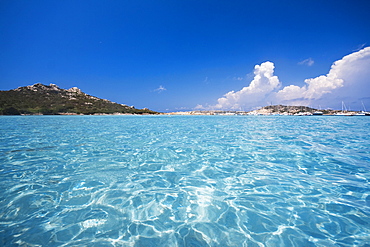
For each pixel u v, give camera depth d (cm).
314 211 269
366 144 732
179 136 974
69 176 402
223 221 249
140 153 599
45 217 254
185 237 219
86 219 251
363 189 335
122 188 345
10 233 223
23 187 346
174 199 305
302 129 1325
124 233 225
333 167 459
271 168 455
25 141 798
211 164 489
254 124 1873
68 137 921
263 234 224
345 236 219
